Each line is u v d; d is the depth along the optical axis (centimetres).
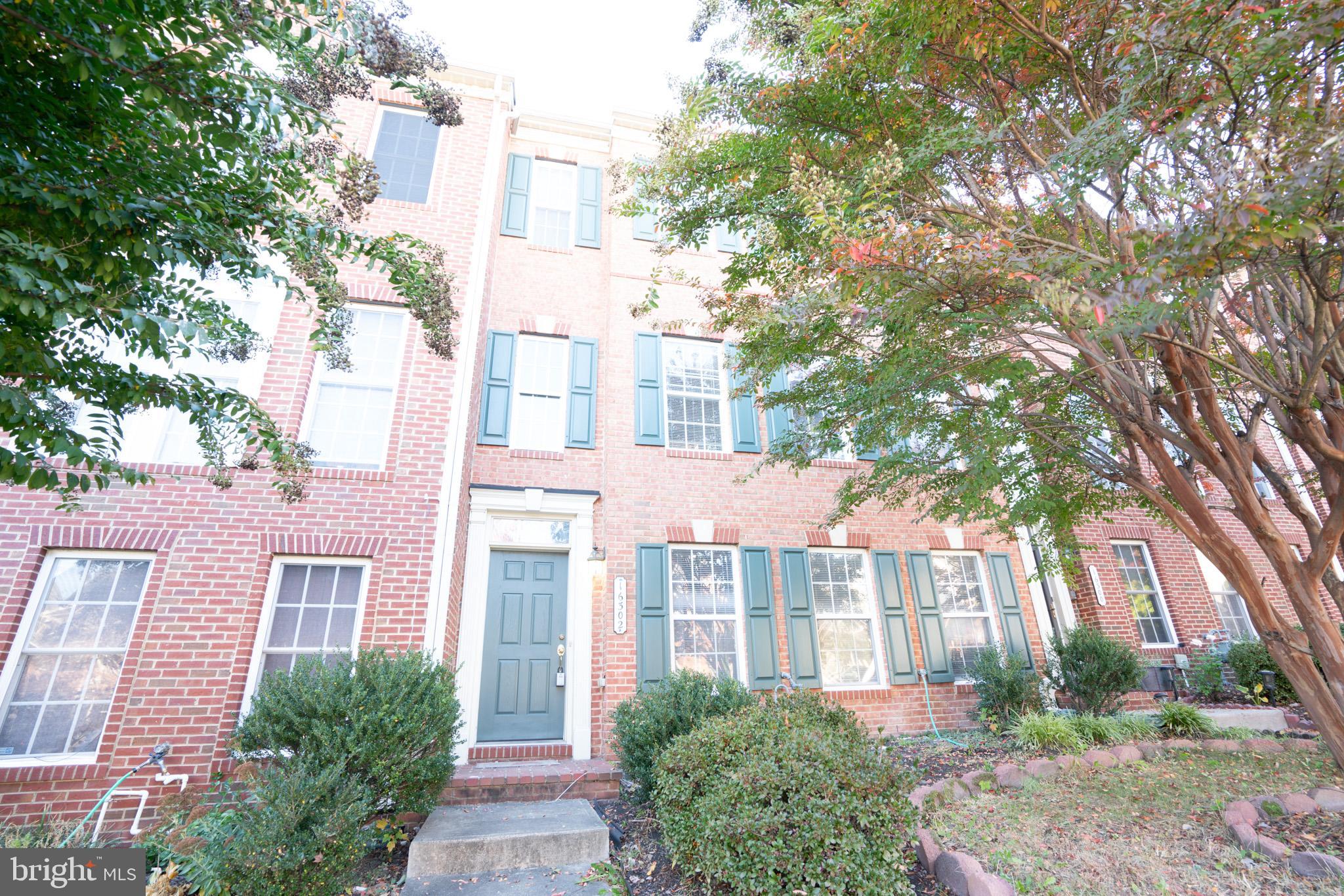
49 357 324
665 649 862
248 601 667
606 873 483
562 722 822
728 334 1057
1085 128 400
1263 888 413
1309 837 467
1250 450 546
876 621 969
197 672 634
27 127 310
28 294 282
